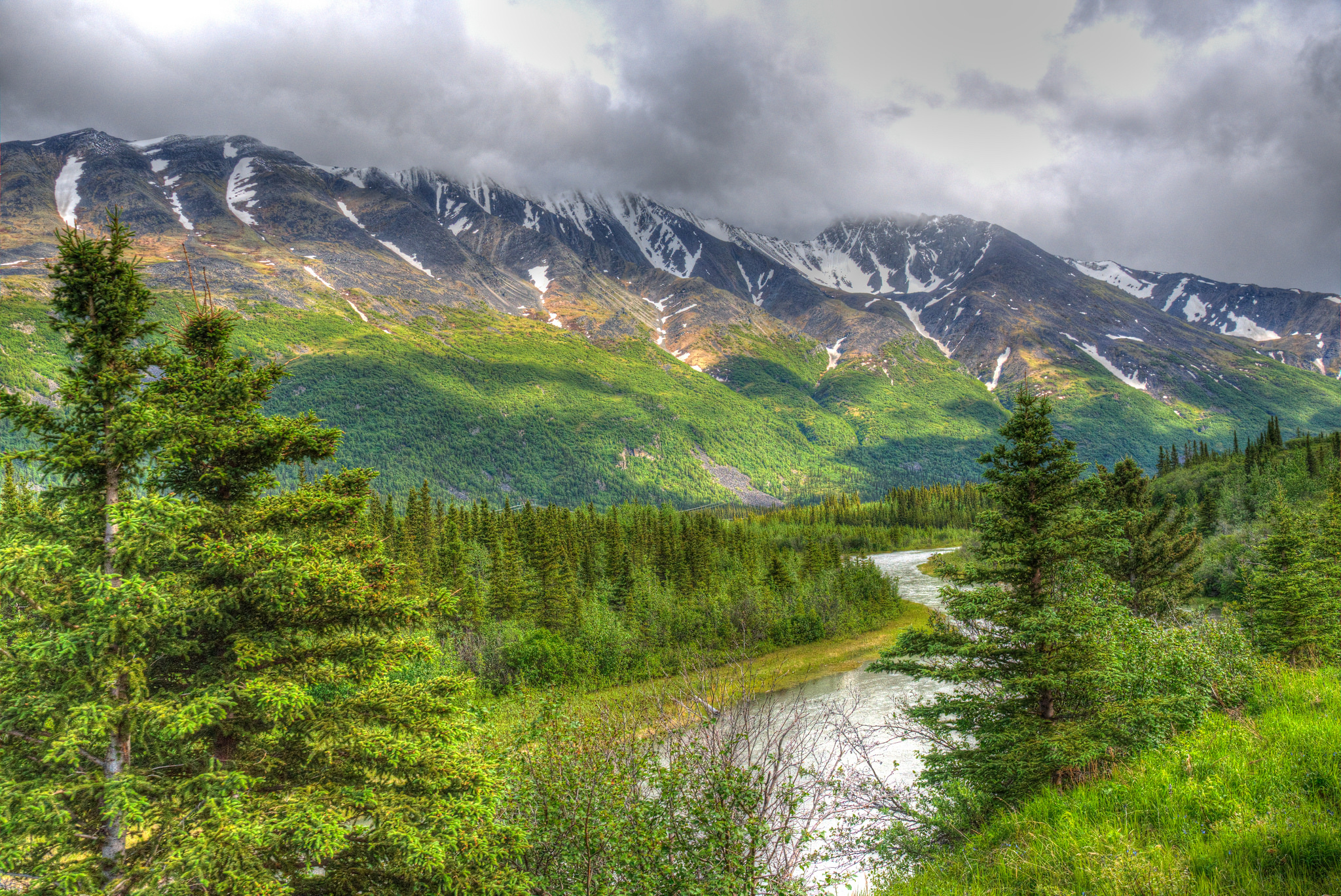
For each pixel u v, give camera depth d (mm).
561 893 10414
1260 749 9844
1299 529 35969
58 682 9602
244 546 10742
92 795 9211
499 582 63594
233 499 12133
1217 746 10719
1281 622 30594
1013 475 17844
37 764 9508
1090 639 16219
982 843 10758
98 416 10617
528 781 11031
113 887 8719
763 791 9820
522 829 10492
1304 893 5914
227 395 11711
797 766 10594
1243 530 64938
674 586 77938
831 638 69312
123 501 9836
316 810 9680
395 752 10773
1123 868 6926
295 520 11852
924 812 14438
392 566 12430
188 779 9844
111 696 9508
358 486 12703
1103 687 15289
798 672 56719
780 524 171750
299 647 11453
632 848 9969
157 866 8672
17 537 9836
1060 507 17641
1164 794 9328
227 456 11852
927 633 18938
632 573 74375
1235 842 7023
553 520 90812
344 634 12164
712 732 10125
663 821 10023
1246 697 14164
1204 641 16469
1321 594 29781
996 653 17109
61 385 10594
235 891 8672
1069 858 7961
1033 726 15562
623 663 50438
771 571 82125
